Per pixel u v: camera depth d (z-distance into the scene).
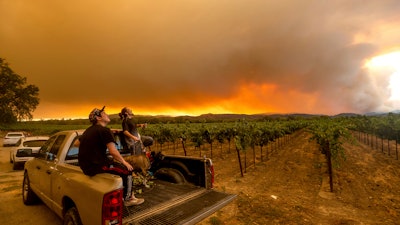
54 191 4.32
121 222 2.92
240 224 5.52
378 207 7.02
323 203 7.35
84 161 3.38
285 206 6.85
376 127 19.02
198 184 4.72
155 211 3.49
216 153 19.02
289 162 14.45
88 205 3.11
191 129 18.84
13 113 64.00
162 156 5.48
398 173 11.24
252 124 14.15
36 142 12.07
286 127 26.34
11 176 10.29
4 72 61.44
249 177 10.72
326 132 9.23
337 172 11.50
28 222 5.30
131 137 5.10
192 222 3.26
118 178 2.96
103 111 3.71
